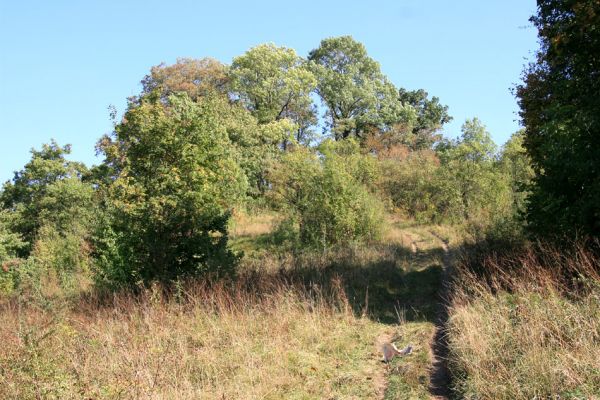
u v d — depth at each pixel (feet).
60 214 96.37
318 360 27.48
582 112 35.42
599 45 37.22
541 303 25.89
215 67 149.89
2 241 75.97
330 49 189.78
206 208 47.52
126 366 25.25
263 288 40.98
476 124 112.88
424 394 22.43
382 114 189.16
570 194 37.29
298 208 73.56
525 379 19.85
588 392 17.69
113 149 52.60
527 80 48.08
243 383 23.94
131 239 45.75
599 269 29.37
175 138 47.57
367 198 75.87
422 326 33.24
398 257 60.59
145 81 145.48
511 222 54.08
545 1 41.81
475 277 35.99
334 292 40.86
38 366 23.24
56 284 67.05
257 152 109.19
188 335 31.63
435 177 109.40
